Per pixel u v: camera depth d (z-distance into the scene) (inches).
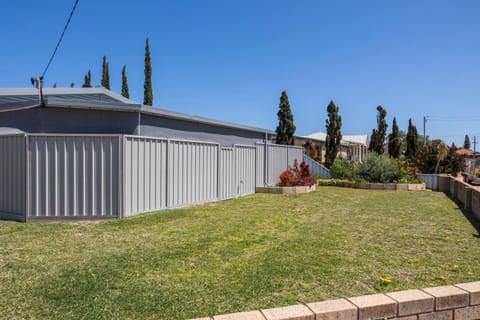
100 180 271.6
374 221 265.7
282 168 576.4
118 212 273.0
